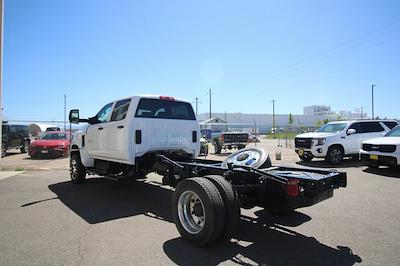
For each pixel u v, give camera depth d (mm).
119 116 7242
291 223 5371
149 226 5273
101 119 8172
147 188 8539
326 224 5301
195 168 5871
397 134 11484
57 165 14547
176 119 7453
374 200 6938
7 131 19922
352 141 13547
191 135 7770
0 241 4582
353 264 3783
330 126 14602
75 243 4496
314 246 4355
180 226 4598
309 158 13953
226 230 4281
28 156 20031
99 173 7910
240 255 4062
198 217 4441
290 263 3820
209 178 4535
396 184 8727
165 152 7223
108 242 4531
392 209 6215
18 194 7855
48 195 7719
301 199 4441
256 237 4711
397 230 4996
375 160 10891
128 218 5738
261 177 4891
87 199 7273
